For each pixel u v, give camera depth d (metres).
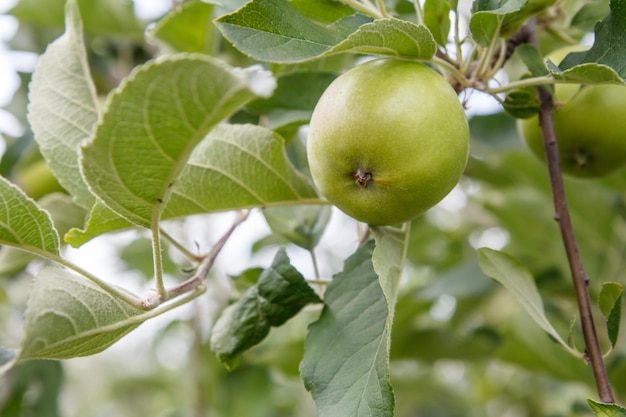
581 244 0.81
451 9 0.51
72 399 1.79
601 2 0.59
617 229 0.79
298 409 1.25
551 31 0.60
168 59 0.40
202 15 0.65
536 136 0.58
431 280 0.82
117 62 0.85
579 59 0.50
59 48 0.53
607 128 0.55
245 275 0.58
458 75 0.50
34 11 0.78
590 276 0.80
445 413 1.26
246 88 0.40
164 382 1.38
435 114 0.46
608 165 0.57
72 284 0.44
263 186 0.53
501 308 0.93
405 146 0.46
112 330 0.45
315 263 0.58
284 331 0.88
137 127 0.42
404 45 0.46
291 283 0.52
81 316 0.44
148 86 0.40
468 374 1.25
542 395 1.18
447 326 0.81
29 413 0.79
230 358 0.53
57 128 0.52
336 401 0.48
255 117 0.60
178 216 0.53
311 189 0.54
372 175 0.47
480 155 0.77
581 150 0.56
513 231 0.83
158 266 0.47
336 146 0.47
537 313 0.53
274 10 0.47
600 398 0.50
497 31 0.49
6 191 0.45
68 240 0.50
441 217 1.03
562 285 0.80
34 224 0.45
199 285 0.49
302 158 0.68
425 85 0.46
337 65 0.62
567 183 0.79
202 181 0.52
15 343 0.85
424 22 0.51
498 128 0.73
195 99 0.41
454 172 0.47
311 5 0.53
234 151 0.52
